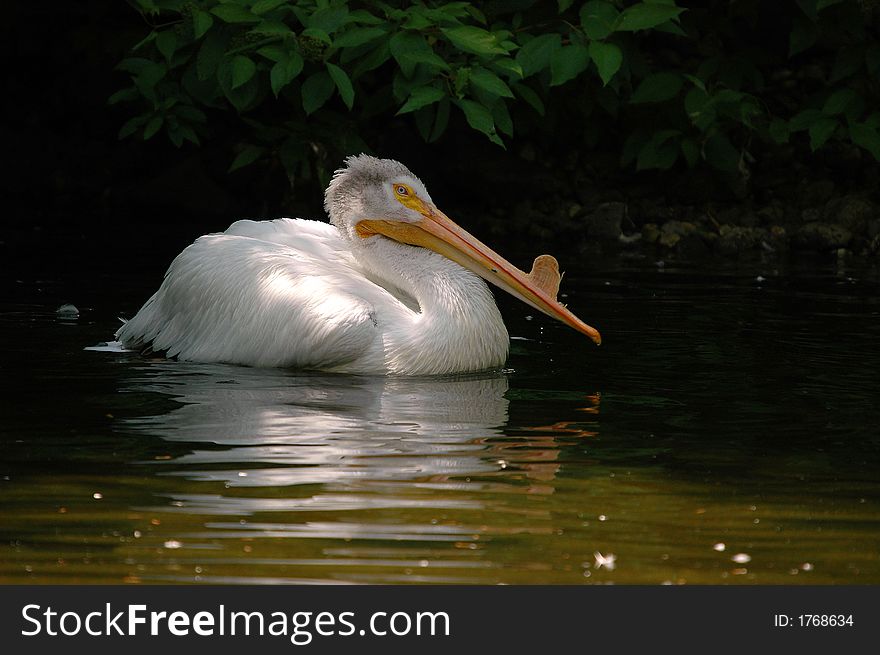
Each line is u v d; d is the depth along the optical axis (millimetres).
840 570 5684
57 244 16641
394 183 10570
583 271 15508
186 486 6711
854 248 17922
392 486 6758
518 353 10719
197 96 16766
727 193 19891
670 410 8586
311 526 6121
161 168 21359
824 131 18250
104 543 5879
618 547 5926
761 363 10188
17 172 21234
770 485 6891
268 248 10500
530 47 16375
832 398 8961
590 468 7160
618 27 16438
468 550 5848
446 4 17062
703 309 12758
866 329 11664
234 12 15516
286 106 19688
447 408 8609
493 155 20422
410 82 15859
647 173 20422
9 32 22609
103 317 11922
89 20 22688
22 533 6004
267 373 9805
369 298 10070
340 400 8805
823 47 20984
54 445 7488
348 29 16062
